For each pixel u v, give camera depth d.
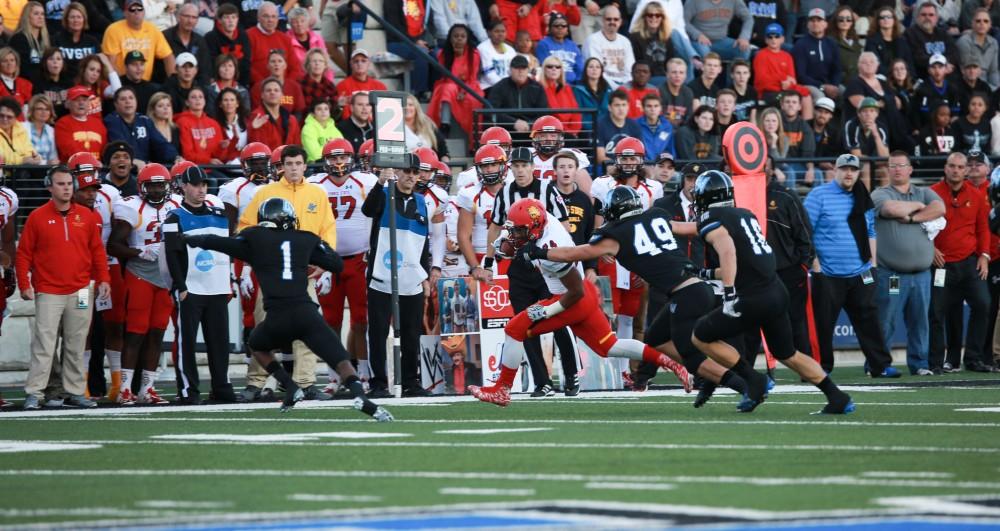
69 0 67.12
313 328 37.78
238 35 66.62
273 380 50.75
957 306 61.09
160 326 50.38
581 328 41.59
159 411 44.47
